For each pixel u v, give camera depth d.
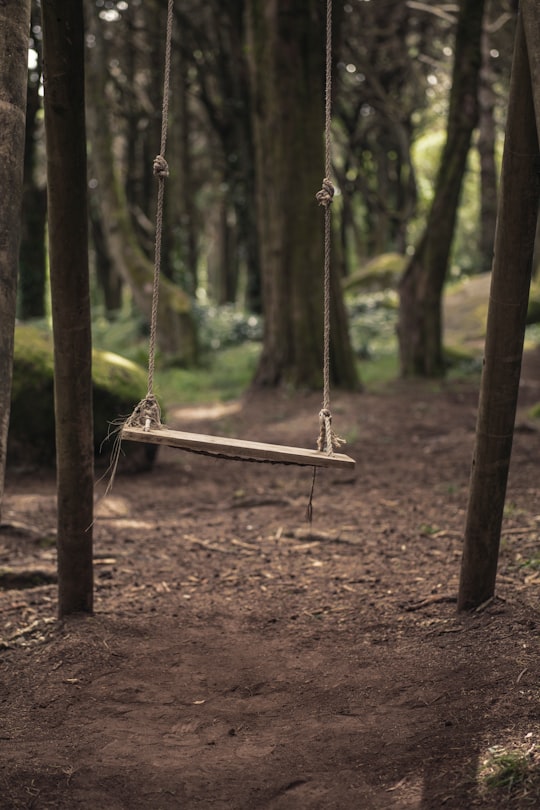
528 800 2.96
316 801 3.18
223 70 22.73
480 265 26.88
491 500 4.76
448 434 11.45
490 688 3.90
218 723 3.87
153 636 4.86
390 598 5.37
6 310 3.32
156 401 3.80
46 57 4.27
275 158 14.05
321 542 6.78
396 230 32.47
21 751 3.59
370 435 11.53
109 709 4.02
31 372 8.68
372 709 3.90
